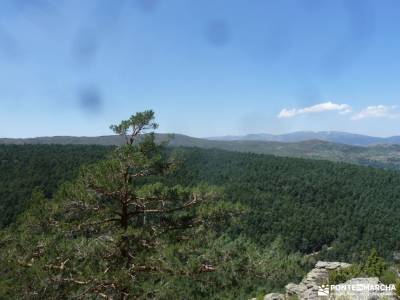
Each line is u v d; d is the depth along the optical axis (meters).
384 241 108.12
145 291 11.83
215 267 12.40
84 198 12.68
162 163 14.15
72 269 11.50
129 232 12.23
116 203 13.77
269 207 122.88
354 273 23.86
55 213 12.72
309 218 120.12
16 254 11.58
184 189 14.28
